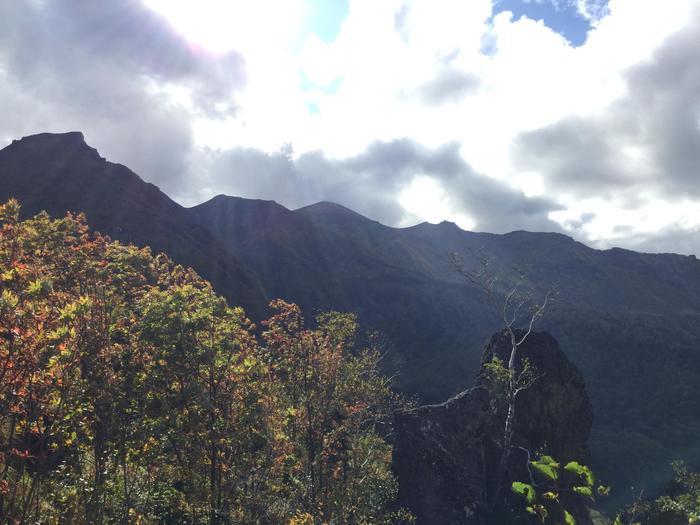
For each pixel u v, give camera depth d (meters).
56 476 11.09
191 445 13.21
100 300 12.04
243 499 14.46
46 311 9.20
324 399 22.05
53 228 13.09
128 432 12.63
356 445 24.14
